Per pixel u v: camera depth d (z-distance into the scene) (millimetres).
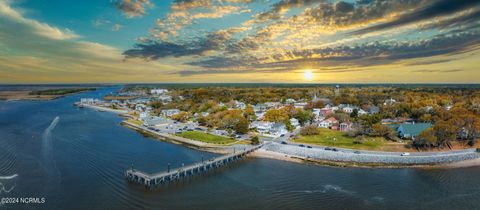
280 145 103438
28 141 110500
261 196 64188
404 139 106312
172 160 90312
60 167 81000
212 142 112250
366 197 63250
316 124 138375
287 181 72938
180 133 129000
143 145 109188
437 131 96812
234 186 70125
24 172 76438
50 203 59031
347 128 126000
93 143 110125
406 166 83062
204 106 199250
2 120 163125
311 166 84625
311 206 59250
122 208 57938
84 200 60906
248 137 118250
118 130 139875
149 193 65562
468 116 106500
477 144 98375
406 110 156125
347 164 85188
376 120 127875
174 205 59719
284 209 58000
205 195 64812
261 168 83500
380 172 78750
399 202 60812
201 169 81250
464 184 70125
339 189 67562
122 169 80875
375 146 99125
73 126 148500
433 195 63969
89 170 79250
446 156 88188
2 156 89938
